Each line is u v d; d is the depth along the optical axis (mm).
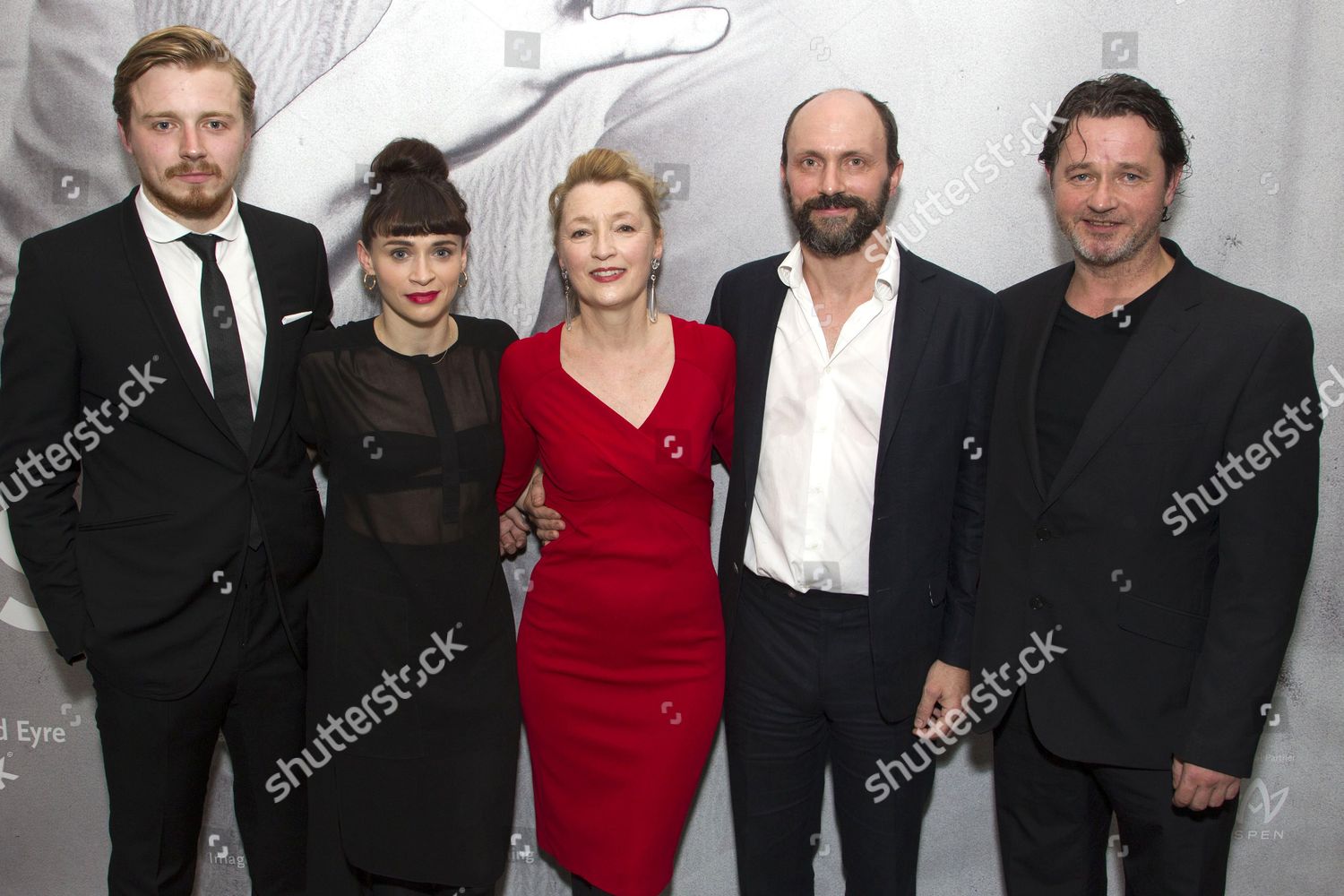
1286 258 1860
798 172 1483
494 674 1570
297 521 1572
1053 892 1571
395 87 1832
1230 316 1352
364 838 1533
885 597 1479
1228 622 1343
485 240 1876
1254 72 1817
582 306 1531
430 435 1509
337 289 1885
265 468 1526
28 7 1798
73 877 2021
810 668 1537
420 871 1549
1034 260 1890
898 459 1468
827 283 1531
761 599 1577
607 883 1573
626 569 1539
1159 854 1432
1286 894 2027
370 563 1497
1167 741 1393
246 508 1511
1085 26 1819
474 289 1891
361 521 1503
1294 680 1977
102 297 1461
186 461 1496
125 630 1477
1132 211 1371
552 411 1529
